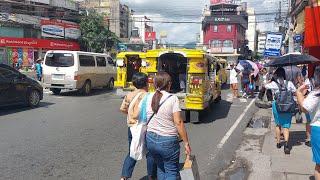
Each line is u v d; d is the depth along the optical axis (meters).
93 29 62.28
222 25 94.50
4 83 15.22
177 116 5.54
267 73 24.31
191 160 5.59
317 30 12.38
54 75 21.69
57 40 55.59
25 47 50.78
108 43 65.75
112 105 18.22
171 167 5.61
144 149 6.23
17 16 51.12
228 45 94.12
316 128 5.79
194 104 14.05
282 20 47.00
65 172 7.82
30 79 16.91
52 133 11.52
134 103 6.51
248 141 11.37
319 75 5.84
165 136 5.53
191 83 14.05
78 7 64.75
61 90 24.70
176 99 5.61
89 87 22.97
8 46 48.81
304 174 7.87
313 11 12.40
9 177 7.42
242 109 18.39
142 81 6.65
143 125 6.16
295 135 11.61
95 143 10.38
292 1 29.09
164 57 14.77
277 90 9.68
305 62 10.95
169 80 5.70
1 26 48.62
